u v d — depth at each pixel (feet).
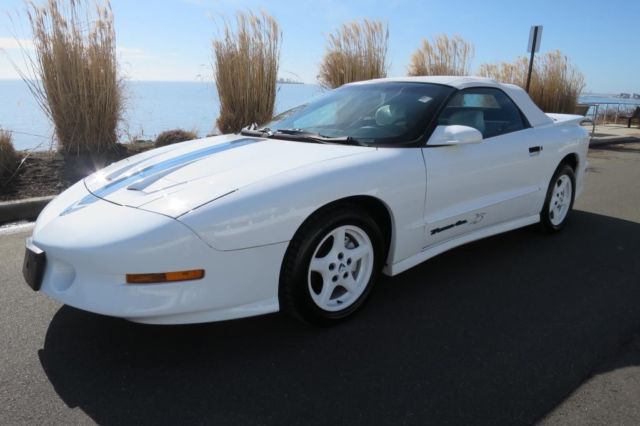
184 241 7.22
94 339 8.68
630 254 13.26
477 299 10.44
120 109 24.17
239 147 10.07
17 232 14.80
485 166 11.44
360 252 9.35
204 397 7.20
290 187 8.07
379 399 7.19
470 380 7.66
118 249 7.09
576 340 8.87
